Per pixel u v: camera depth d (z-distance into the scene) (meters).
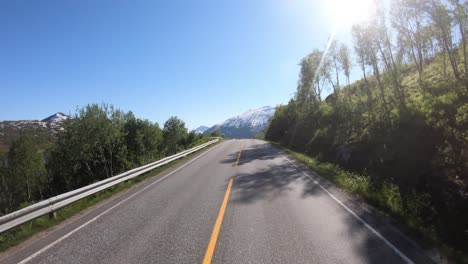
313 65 35.97
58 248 5.81
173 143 50.22
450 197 6.90
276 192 10.24
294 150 30.80
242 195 9.88
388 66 16.48
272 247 5.41
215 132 83.12
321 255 5.04
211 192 10.54
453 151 8.33
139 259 5.06
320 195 9.75
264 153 26.69
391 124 13.46
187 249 5.41
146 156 36.88
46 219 7.98
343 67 27.89
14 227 6.65
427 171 8.53
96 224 7.34
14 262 5.29
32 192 40.12
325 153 20.58
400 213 7.26
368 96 19.84
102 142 30.38
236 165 18.36
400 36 16.12
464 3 11.78
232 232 6.27
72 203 9.53
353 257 4.95
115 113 30.95
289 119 52.59
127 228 6.85
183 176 14.79
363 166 13.43
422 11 13.21
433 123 10.42
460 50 15.04
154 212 8.17
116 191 11.77
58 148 31.66
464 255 4.98
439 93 13.24
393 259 4.86
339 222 6.89
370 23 16.64
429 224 6.66
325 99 37.91
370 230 6.30
